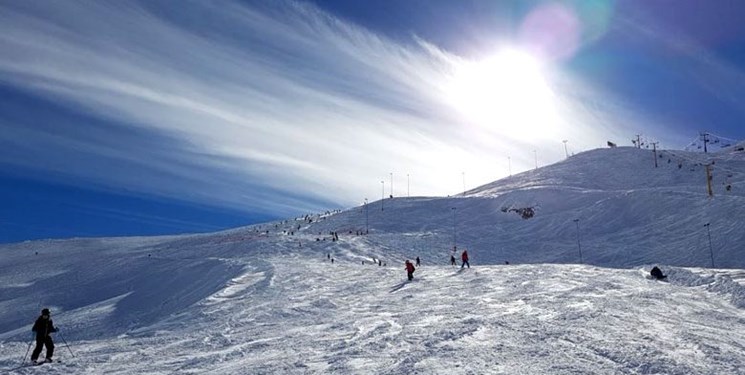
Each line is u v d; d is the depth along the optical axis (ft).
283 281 123.34
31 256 392.47
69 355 56.13
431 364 36.24
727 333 48.78
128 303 155.94
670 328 49.73
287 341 54.29
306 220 367.04
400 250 232.32
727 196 226.79
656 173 357.00
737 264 165.58
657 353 37.78
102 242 446.60
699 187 278.67
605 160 408.67
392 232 293.02
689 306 66.08
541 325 50.49
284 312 79.92
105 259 303.27
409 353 40.63
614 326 49.70
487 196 345.92
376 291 102.83
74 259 344.90
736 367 34.88
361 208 370.94
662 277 101.14
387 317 67.15
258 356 46.98
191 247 293.23
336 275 135.03
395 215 332.80
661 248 195.11
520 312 61.16
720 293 80.12
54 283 243.40
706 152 414.00
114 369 46.55
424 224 306.96
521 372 33.42
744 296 72.95
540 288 85.35
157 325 82.53
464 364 35.86
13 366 51.83
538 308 63.46
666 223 219.20
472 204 333.62
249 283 123.95
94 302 189.88
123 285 205.36
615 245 211.41
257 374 38.34
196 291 142.31
